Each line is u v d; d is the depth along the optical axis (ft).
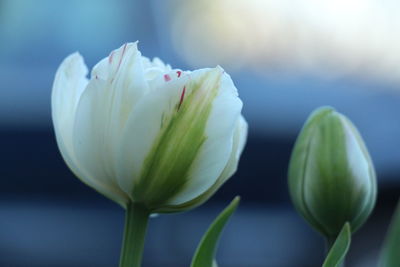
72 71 1.88
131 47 1.82
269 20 6.56
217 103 1.82
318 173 1.99
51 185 4.90
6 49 5.18
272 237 5.09
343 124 2.00
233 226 5.05
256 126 5.03
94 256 4.93
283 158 5.07
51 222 4.90
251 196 5.07
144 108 1.81
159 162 1.83
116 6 5.43
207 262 1.87
